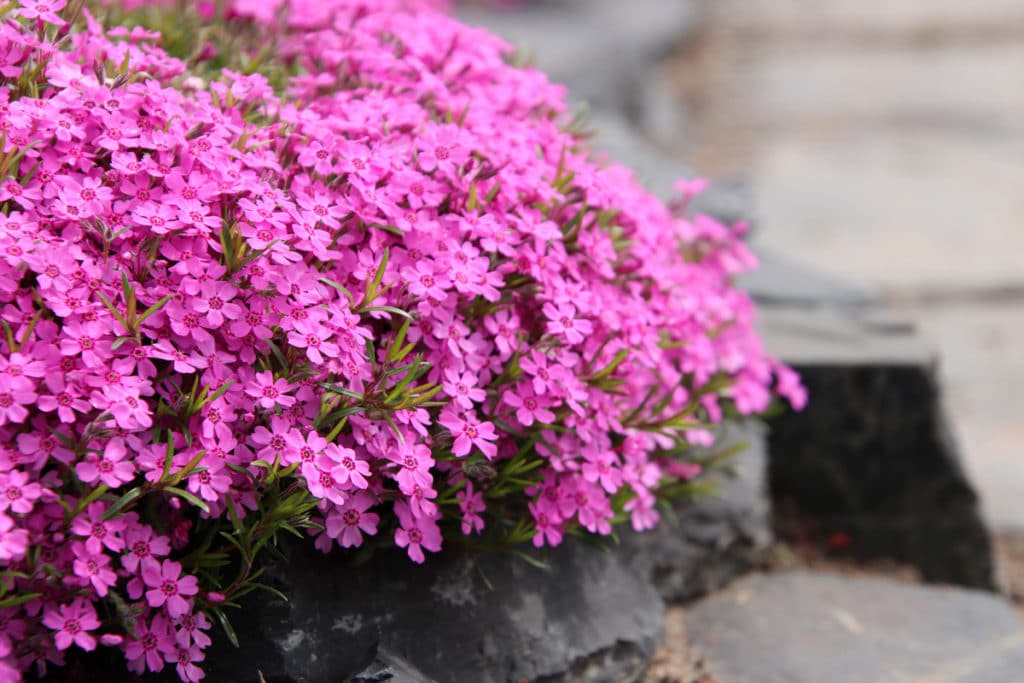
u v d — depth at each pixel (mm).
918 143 2678
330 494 782
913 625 1003
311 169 840
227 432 782
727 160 2568
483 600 863
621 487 903
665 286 932
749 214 1303
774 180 2439
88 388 770
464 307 847
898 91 3061
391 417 799
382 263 806
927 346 1137
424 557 847
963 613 1020
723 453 1004
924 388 1113
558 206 877
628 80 2766
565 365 852
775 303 1224
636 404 916
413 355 830
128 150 826
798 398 1040
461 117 891
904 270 2014
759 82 3182
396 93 920
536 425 848
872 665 960
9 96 817
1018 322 1846
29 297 771
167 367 788
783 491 1133
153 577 771
